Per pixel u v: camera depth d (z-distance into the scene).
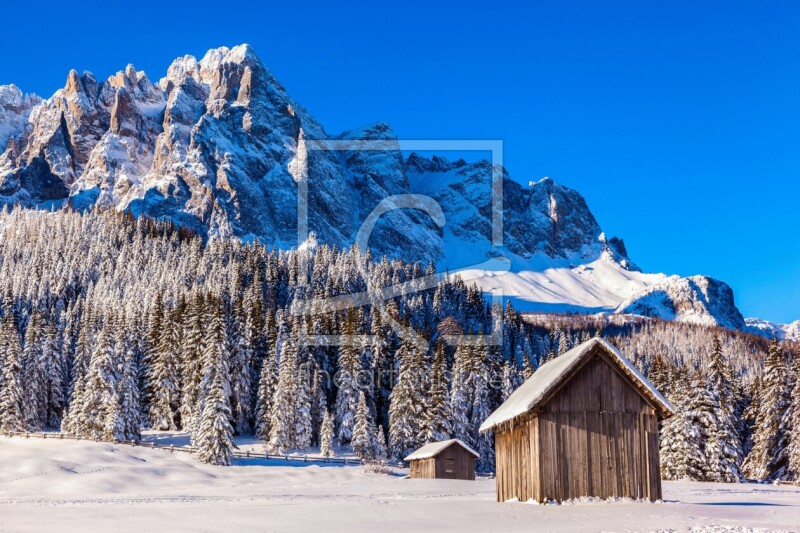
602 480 32.22
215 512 30.97
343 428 96.25
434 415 92.56
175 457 81.62
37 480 62.31
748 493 50.31
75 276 167.50
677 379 87.19
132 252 189.75
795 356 72.94
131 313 118.12
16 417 90.19
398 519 27.64
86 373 98.62
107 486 61.03
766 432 72.44
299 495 49.75
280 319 106.50
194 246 187.12
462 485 64.44
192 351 99.50
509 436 36.62
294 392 95.12
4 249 195.88
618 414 32.81
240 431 101.50
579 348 33.69
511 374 101.44
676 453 70.94
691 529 23.05
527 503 32.88
